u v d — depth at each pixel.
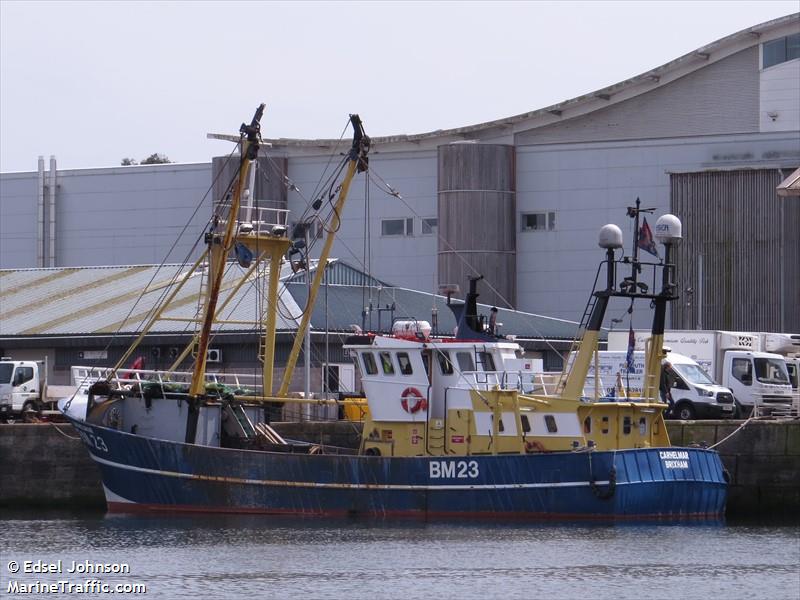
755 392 177.25
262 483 136.75
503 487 131.00
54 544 122.19
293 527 129.25
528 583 104.31
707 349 183.12
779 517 144.12
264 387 146.88
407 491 133.62
